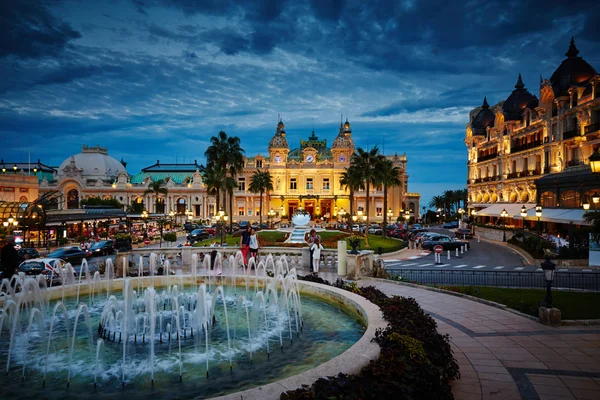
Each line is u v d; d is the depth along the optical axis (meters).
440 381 8.54
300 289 18.47
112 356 11.58
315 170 111.38
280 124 115.62
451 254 42.75
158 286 20.59
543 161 56.03
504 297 18.84
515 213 57.78
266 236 54.53
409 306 13.20
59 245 52.38
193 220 108.19
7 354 11.85
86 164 135.25
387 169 59.53
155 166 133.62
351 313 15.03
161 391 9.38
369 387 6.94
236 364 10.87
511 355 11.67
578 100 48.84
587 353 11.80
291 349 11.92
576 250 33.97
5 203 49.28
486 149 77.62
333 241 45.56
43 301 17.20
